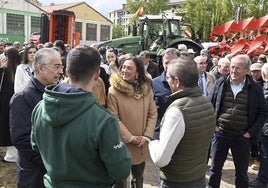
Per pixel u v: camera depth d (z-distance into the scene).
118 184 3.15
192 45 12.84
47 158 1.78
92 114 1.68
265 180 4.14
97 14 44.22
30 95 2.45
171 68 2.37
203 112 2.29
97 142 1.65
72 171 1.70
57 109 1.67
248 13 25.39
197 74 2.34
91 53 1.77
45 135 1.78
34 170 2.40
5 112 4.39
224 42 14.20
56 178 1.75
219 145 3.70
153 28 12.92
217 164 3.74
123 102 3.29
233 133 3.58
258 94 3.54
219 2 27.50
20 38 35.88
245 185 3.64
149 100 3.44
